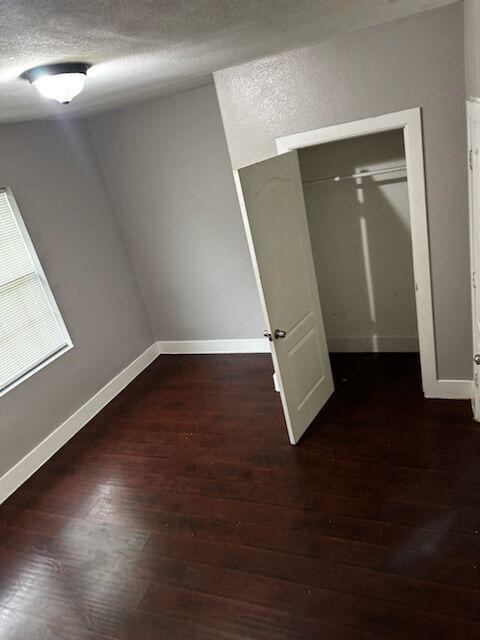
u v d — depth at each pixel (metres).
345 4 1.67
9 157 3.68
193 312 5.02
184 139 4.22
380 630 2.09
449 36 2.62
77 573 2.72
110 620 2.40
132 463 3.60
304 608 2.26
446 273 3.15
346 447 3.25
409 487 2.81
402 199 3.80
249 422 3.79
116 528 3.00
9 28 1.09
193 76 3.09
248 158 3.35
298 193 3.30
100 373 4.51
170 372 4.93
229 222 4.43
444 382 3.48
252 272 4.59
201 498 3.09
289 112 3.10
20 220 3.77
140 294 5.12
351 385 3.95
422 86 2.78
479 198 2.36
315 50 2.88
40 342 3.94
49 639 2.37
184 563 2.64
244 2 1.29
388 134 3.64
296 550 2.57
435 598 2.18
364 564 2.40
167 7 1.19
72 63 1.69
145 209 4.67
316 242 4.20
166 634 2.27
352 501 2.80
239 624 2.25
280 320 3.14
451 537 2.45
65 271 4.16
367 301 4.27
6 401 3.56
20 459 3.65
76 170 4.32
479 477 2.78
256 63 3.04
